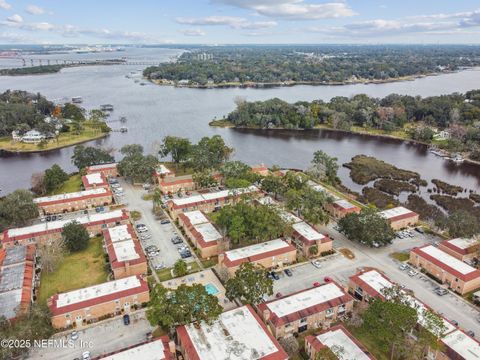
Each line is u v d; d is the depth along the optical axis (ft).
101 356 244.42
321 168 608.19
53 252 362.53
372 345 273.75
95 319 297.74
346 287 333.01
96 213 465.88
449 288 341.82
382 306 260.83
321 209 466.29
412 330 269.23
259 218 392.68
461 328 289.94
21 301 300.81
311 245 386.11
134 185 583.99
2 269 343.67
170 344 255.70
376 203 533.14
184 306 267.59
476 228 408.67
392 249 408.87
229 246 401.08
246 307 288.71
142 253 367.86
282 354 246.68
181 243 411.95
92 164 645.51
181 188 557.33
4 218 433.89
